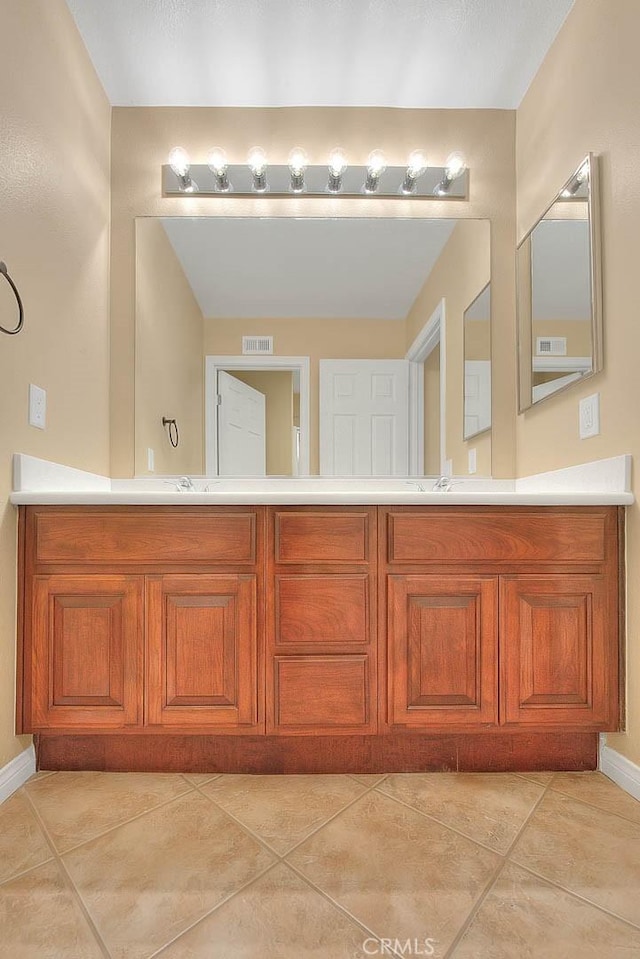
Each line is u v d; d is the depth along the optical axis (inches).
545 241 76.4
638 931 36.6
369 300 87.0
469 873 42.3
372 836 47.3
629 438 58.4
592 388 65.2
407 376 87.4
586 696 58.8
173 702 57.8
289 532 59.0
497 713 58.4
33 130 60.7
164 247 86.0
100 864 43.3
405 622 58.7
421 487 86.2
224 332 86.7
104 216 82.1
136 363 84.9
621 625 59.5
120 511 58.4
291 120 86.3
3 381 54.9
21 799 53.9
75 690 57.6
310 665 58.1
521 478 84.9
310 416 86.7
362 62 77.2
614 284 60.7
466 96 84.5
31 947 35.0
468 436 87.0
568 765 61.3
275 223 87.0
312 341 87.3
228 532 58.9
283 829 48.4
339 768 60.4
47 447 64.2
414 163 84.7
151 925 36.9
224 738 60.6
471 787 56.9
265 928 36.6
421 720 58.3
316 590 58.8
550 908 38.6
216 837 47.1
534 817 50.7
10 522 56.4
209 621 58.3
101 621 57.8
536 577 59.4
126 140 85.2
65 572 58.2
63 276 68.4
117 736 60.5
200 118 85.8
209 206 86.4
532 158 81.5
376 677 58.6
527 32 72.7
